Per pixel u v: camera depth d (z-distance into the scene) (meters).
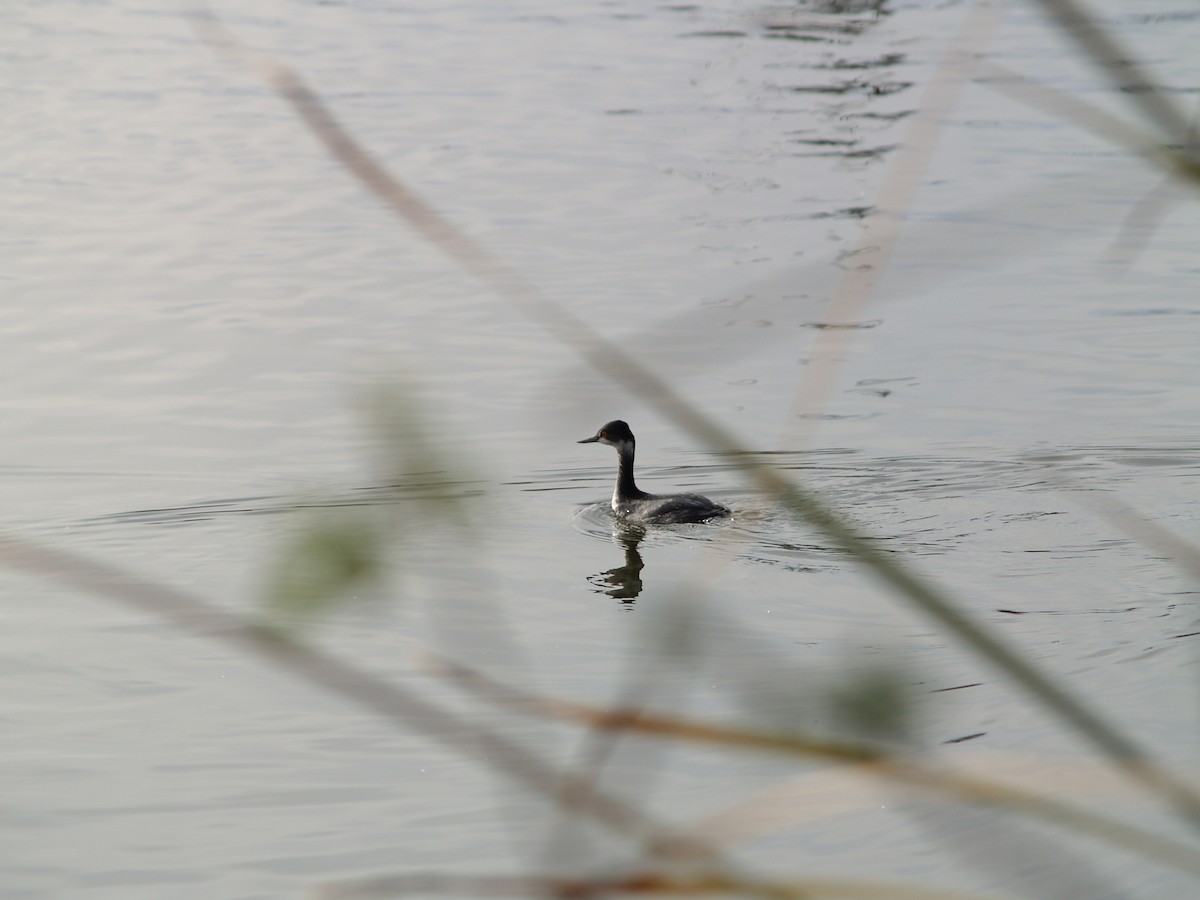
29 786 11.12
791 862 9.02
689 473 19.53
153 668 13.40
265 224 30.14
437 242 2.62
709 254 27.23
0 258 27.77
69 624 14.39
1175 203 29.25
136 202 31.38
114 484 18.50
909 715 2.17
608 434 18.20
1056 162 32.94
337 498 15.70
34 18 48.38
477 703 12.17
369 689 12.52
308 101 2.49
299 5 50.50
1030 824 9.05
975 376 22.16
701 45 45.03
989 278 26.31
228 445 19.75
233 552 16.22
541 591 15.16
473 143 35.34
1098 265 27.08
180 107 38.78
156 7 49.84
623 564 16.08
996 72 35.59
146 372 22.56
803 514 2.60
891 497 17.69
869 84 40.25
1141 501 17.36
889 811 9.59
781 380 22.09
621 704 2.56
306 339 23.91
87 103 39.16
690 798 10.23
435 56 43.91
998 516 16.98
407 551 15.57
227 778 11.20
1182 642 12.88
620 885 2.71
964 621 2.40
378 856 9.74
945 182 31.83
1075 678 12.04
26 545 16.30
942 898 4.91
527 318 24.31
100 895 9.52
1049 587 14.62
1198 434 19.64
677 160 33.94
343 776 11.11
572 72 42.06
